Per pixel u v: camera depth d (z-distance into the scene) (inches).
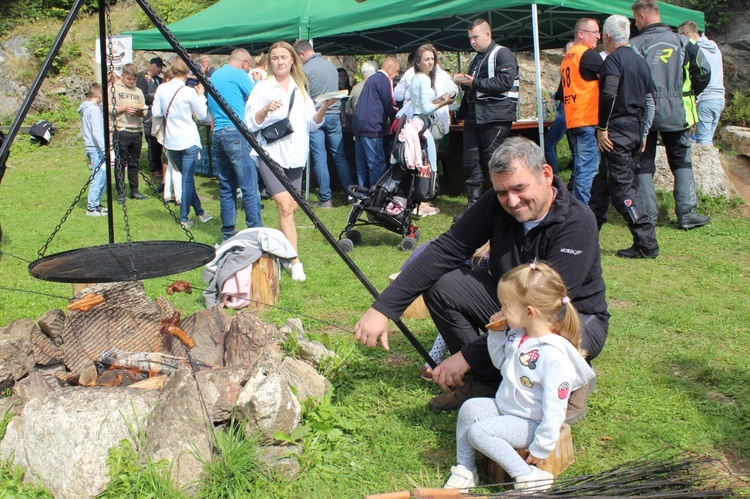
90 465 112.2
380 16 364.5
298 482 118.0
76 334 157.5
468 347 127.3
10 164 580.1
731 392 148.3
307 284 238.1
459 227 134.3
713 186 342.0
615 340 179.0
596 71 288.4
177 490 112.2
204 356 158.4
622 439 129.8
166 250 163.6
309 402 132.6
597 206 271.3
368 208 289.7
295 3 413.1
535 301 108.4
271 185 237.5
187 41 442.6
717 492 101.7
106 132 177.3
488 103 314.7
